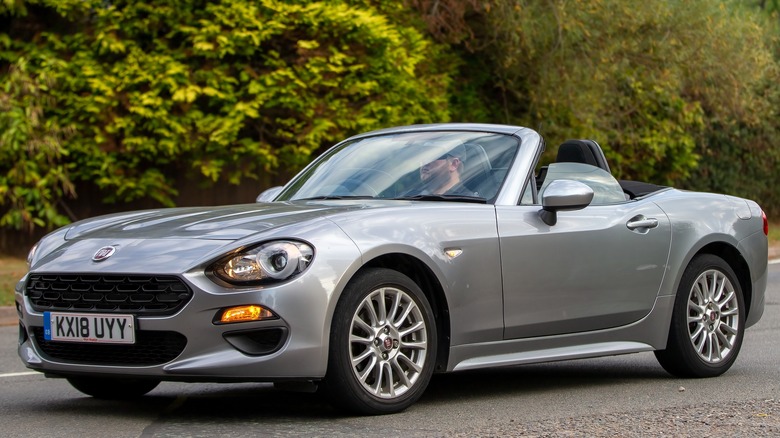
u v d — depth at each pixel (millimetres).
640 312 7430
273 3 17953
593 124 24266
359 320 5941
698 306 7809
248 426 5805
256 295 5633
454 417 6062
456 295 6371
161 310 5695
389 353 6086
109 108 17828
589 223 7117
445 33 21953
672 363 7758
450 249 6359
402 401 6141
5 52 17953
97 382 6973
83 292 5930
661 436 5312
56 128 17500
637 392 7148
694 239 7758
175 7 17844
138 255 5871
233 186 19938
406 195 6965
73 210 19000
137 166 18859
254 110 17688
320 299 5727
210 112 18453
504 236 6621
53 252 6305
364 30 18500
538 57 22438
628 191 8188
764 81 31203
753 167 33000
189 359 5645
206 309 5633
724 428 5512
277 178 20297
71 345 6020
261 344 5734
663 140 26031
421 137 7574
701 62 25641
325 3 18250
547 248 6828
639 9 23391
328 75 18547
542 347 6891
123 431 5766
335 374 5832
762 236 8344
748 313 8258
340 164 7617
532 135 7344
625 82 25453
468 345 6488
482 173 7027
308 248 5777
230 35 17734
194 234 6020
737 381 7656
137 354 5816
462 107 22812
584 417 5930
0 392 7551
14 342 10859
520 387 7371
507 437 5309
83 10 18016
